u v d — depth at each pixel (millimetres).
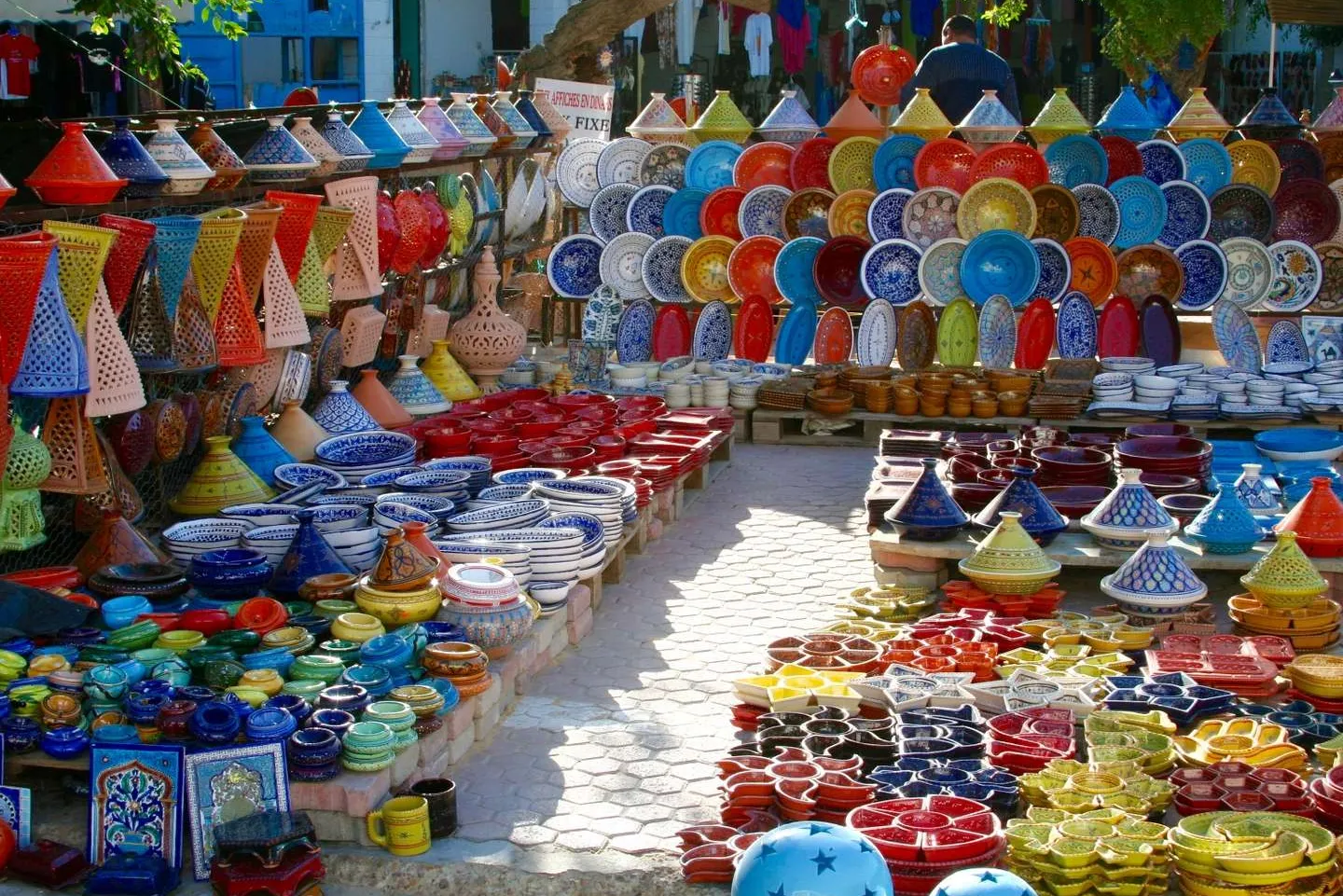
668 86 21094
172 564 5738
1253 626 5727
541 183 11391
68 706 4492
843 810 4316
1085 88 21047
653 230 10891
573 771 4809
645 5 13781
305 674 4809
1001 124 10539
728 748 4965
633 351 10539
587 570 6035
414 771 4598
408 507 6246
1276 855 3900
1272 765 4609
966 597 6055
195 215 6871
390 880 4191
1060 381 9141
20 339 5184
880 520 6668
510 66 19766
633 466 7422
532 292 12023
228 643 4918
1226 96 22156
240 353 6617
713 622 6234
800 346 10289
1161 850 4047
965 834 4027
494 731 5121
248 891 4031
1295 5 12359
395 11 19203
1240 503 6355
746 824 4289
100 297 5574
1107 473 7168
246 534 5824
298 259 7078
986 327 9750
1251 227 10320
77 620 5133
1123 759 4605
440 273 9508
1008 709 5062
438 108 9531
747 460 9047
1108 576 6059
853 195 10367
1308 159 10664
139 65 10812
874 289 10164
